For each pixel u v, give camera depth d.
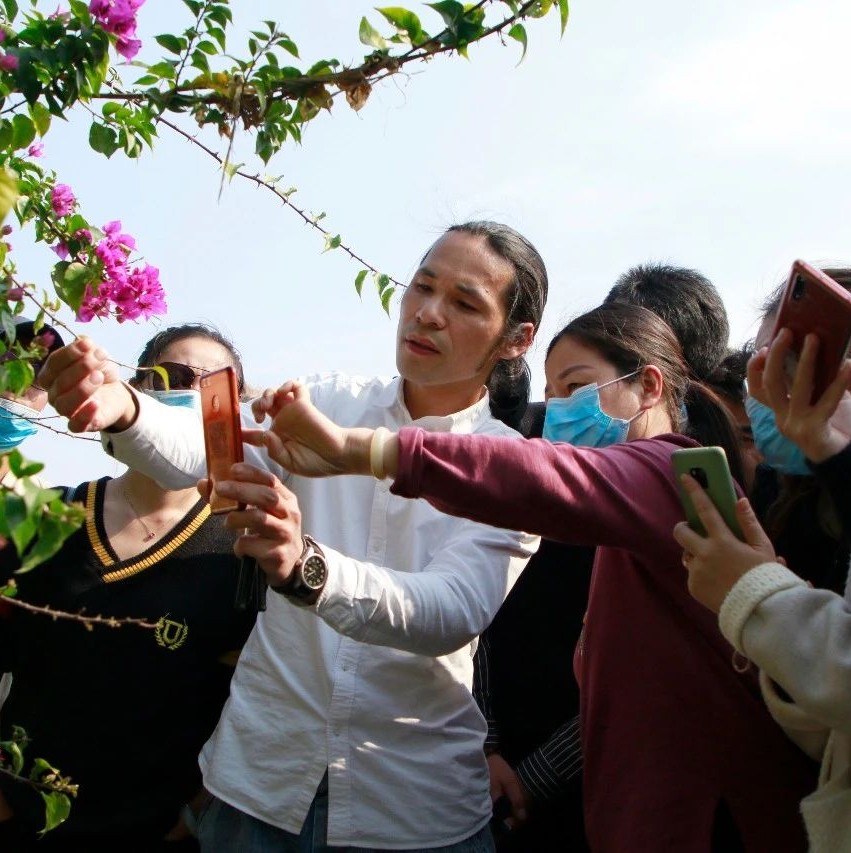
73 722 2.86
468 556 2.58
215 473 2.15
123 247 2.26
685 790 2.17
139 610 2.91
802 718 1.96
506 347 2.86
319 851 2.50
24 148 2.21
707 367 3.35
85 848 2.83
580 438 2.89
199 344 3.38
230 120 2.39
